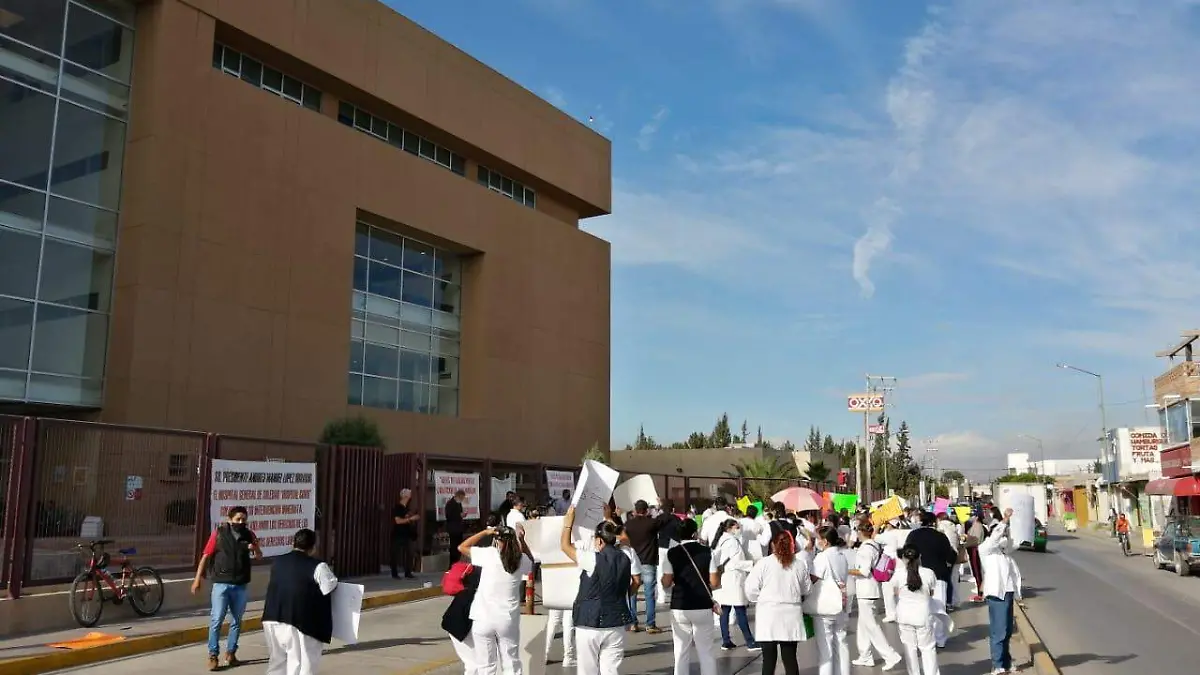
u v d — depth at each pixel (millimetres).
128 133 25688
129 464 13516
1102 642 14023
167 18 25953
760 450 60938
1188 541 25781
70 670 10156
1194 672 11531
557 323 41906
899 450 116875
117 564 13008
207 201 26578
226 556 10531
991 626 10852
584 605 7957
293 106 29750
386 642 12508
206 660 10875
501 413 38000
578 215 46875
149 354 24578
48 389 23219
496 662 7879
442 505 21547
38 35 23781
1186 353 48844
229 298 26984
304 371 29219
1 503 11680
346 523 19172
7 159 22844
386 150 33406
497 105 39375
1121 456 65125
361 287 33594
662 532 13836
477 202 37656
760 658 11547
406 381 35281
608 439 44719
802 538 13188
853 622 15000
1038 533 37656
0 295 22375
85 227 24500
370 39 33156
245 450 17641
